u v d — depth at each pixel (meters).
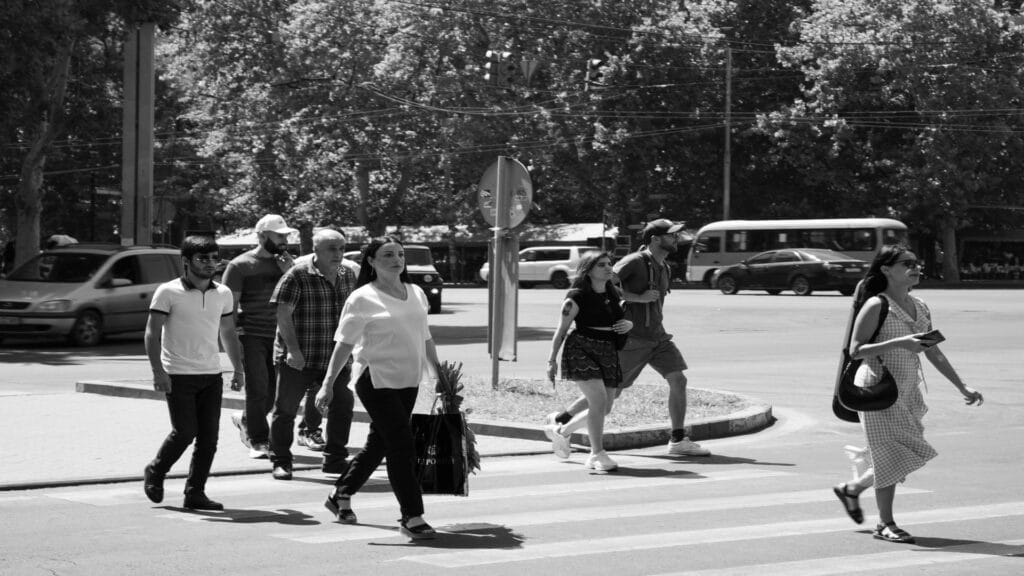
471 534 8.98
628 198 71.69
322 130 66.00
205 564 7.97
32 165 42.25
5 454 12.59
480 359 24.70
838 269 52.97
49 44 32.16
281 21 68.38
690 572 7.75
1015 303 43.00
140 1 33.03
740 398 16.97
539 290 62.62
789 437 14.87
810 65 70.69
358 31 66.38
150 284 29.58
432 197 77.88
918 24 66.69
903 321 8.80
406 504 8.83
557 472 12.11
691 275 68.19
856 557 8.22
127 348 27.91
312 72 66.19
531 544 8.62
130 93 33.72
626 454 13.42
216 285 10.08
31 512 9.86
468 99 67.75
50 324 27.64
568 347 12.21
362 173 70.25
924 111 66.44
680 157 72.75
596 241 79.69
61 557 8.17
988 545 8.63
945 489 11.02
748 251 66.75
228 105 68.44
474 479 11.66
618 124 69.75
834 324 35.59
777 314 39.12
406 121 67.25
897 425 8.77
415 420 9.31
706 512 9.88
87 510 9.95
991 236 79.81
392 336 8.95
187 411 9.87
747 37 73.38
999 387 19.77
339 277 11.70
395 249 9.09
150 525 9.33
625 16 70.31
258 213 68.31
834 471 12.15
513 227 17.38
